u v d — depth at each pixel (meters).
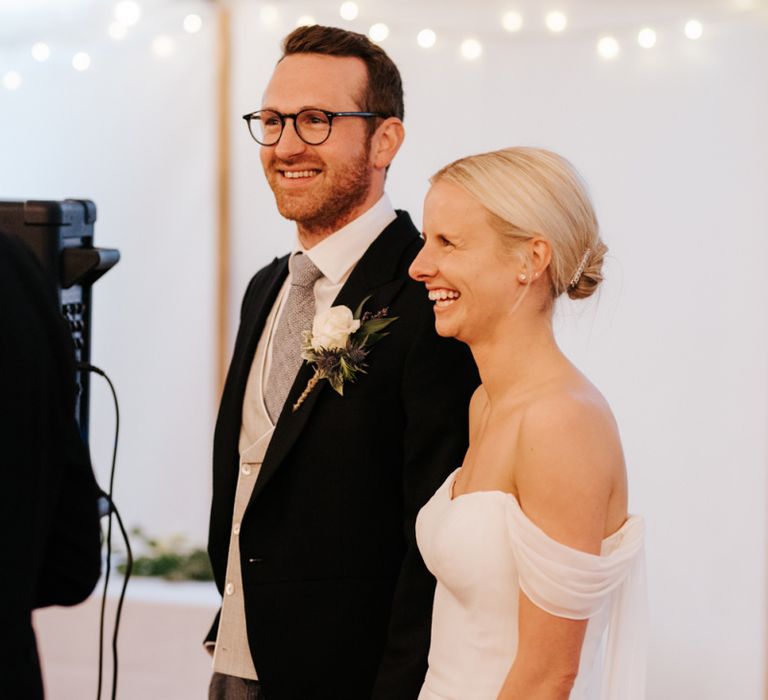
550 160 1.81
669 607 3.89
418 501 1.98
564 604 1.64
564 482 1.65
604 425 1.70
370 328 2.03
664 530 3.88
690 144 3.79
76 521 1.70
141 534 4.50
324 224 2.15
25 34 4.41
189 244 4.38
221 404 2.27
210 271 4.38
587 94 3.87
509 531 1.69
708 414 3.83
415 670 1.91
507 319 1.81
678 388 3.85
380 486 2.04
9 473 1.51
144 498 4.50
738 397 3.80
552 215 1.78
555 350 1.82
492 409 1.85
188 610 3.92
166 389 4.46
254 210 4.29
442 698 1.79
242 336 2.31
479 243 1.79
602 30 3.84
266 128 2.14
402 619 1.94
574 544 1.64
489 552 1.72
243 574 2.07
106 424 4.51
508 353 1.81
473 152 3.99
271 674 2.05
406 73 4.01
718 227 3.78
